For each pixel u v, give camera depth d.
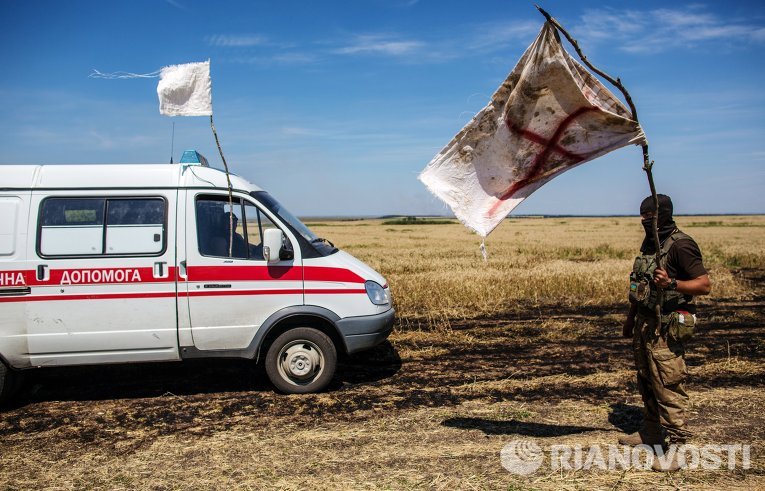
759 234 41.09
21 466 4.23
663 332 3.98
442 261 18.81
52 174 5.62
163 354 5.71
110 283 5.56
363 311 5.93
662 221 4.05
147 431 4.91
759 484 3.78
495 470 4.02
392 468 4.07
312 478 3.93
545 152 3.65
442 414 5.20
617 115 3.49
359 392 5.90
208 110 5.32
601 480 3.86
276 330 6.03
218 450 4.46
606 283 12.75
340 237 39.56
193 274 5.66
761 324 9.19
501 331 8.86
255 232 5.94
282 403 5.60
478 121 3.61
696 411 5.12
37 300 5.46
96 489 3.84
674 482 3.82
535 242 31.89
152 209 5.69
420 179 3.67
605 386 6.02
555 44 3.36
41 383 6.34
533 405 5.43
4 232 5.46
